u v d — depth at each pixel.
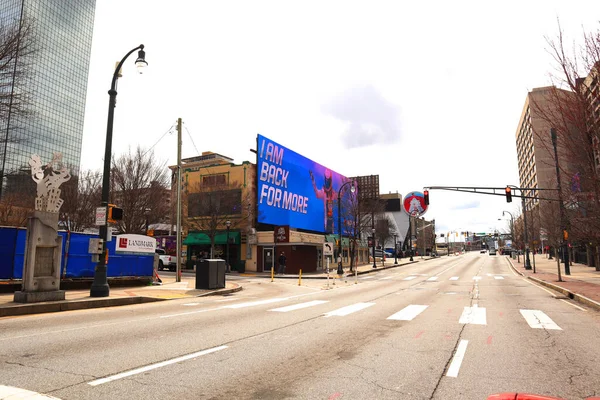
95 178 34.09
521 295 17.61
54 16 40.88
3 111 15.58
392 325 9.55
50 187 12.70
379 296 17.44
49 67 39.91
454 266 55.50
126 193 30.53
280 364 5.99
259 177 40.28
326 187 55.06
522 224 77.50
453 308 12.99
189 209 41.31
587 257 44.47
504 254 118.38
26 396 4.41
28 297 11.80
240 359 6.25
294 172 47.06
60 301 12.32
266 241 39.88
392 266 55.19
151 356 6.35
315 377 5.36
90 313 11.45
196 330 8.71
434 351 6.87
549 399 3.19
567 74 9.48
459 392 4.79
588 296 15.04
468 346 7.27
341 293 19.09
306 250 42.31
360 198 54.81
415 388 4.93
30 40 16.12
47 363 5.86
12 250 15.34
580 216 13.24
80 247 17.77
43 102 38.94
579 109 9.27
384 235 76.50
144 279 21.09
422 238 119.88
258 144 40.62
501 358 6.40
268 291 20.38
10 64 15.45
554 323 9.91
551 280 24.91
